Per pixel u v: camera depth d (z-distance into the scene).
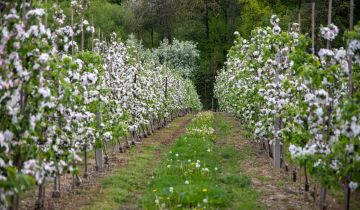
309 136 8.10
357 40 6.85
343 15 28.25
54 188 10.11
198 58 61.06
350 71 7.21
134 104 18.22
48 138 7.61
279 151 13.50
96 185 11.45
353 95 6.91
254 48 14.51
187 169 12.45
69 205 9.45
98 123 12.06
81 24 11.09
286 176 12.34
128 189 11.22
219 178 11.83
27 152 6.55
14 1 6.47
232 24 68.12
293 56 8.95
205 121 29.52
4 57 6.09
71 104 8.94
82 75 9.77
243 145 19.23
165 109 27.58
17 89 6.23
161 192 10.01
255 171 13.21
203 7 69.94
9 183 5.22
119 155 16.72
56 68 7.43
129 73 18.33
